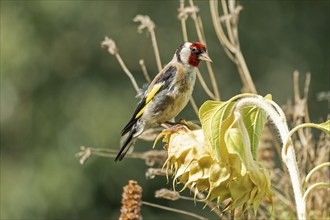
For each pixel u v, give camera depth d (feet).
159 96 21.45
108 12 54.49
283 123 12.88
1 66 53.47
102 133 50.55
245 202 13.06
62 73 53.72
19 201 50.34
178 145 13.38
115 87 53.06
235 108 13.06
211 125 13.05
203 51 21.74
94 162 48.85
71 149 50.85
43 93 53.62
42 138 52.54
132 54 54.13
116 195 48.73
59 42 53.88
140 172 48.19
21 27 53.57
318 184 12.42
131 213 16.72
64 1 53.72
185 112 47.55
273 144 23.26
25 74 53.52
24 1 53.72
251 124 13.93
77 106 52.54
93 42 54.13
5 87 53.67
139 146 47.52
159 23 54.65
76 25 54.13
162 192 17.94
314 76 53.26
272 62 53.93
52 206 49.49
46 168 50.88
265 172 13.10
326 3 55.01
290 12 54.70
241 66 22.80
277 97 52.65
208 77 50.67
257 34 54.39
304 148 20.27
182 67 21.67
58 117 52.85
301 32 54.60
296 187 12.50
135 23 54.70
